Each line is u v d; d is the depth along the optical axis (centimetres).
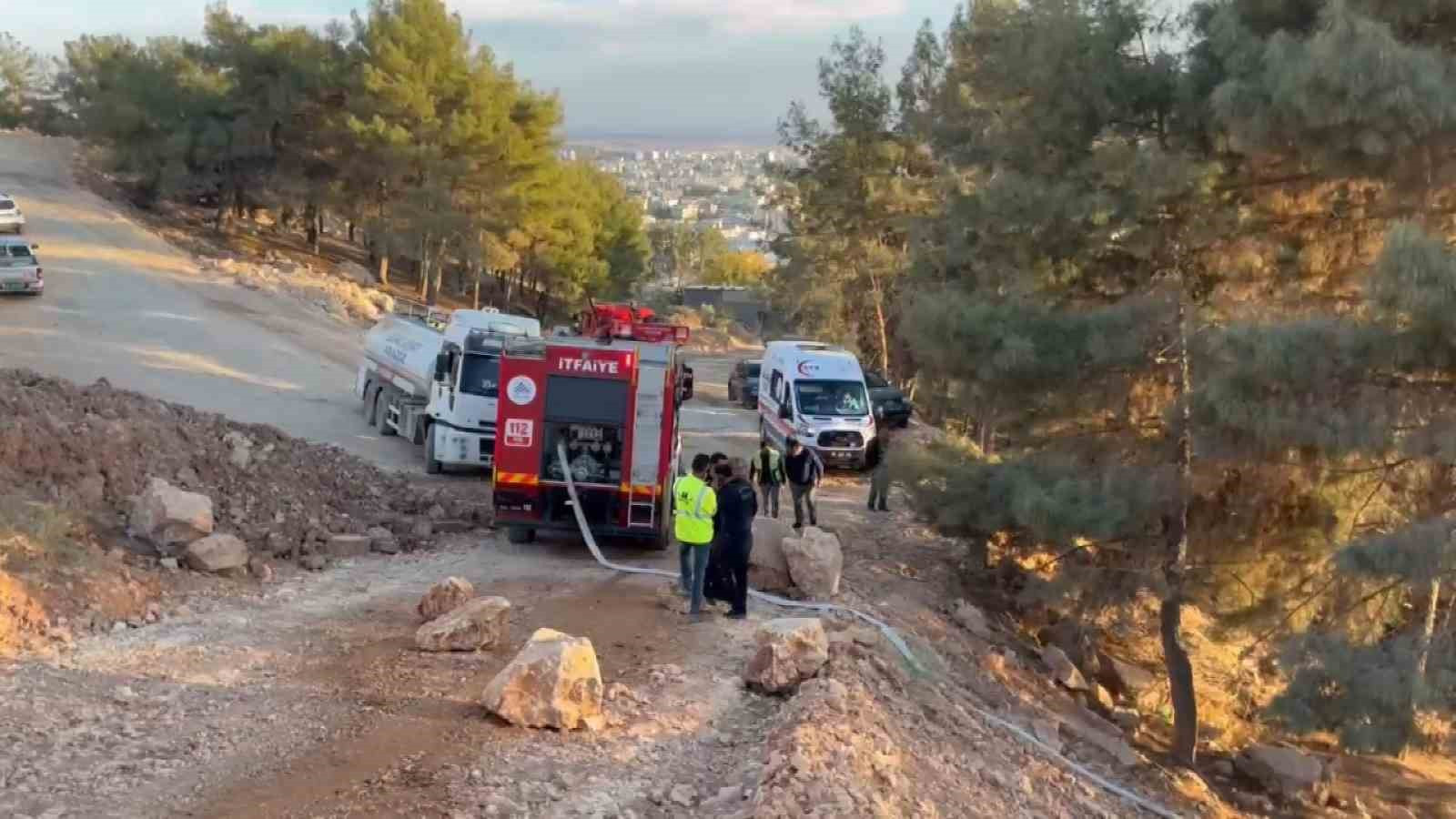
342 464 2164
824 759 1020
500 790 962
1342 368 1489
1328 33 1530
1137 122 1981
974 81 3725
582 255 6781
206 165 6375
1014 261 2173
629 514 1914
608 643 1445
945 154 3950
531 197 5962
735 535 1606
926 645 1778
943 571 2316
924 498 2147
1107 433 2061
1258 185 1947
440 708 1147
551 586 1719
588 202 7250
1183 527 1883
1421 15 1658
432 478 2458
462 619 1351
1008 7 3556
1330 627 1561
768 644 1308
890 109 4644
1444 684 1348
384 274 6556
